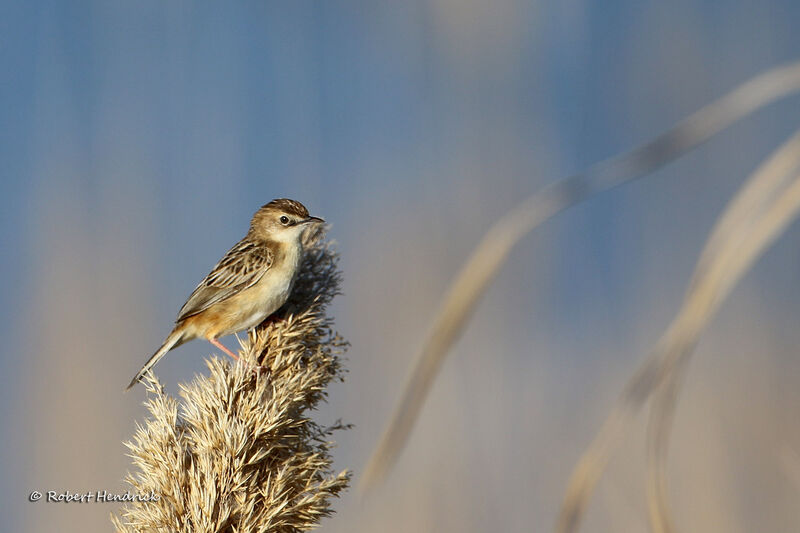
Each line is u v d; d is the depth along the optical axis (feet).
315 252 25.21
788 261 56.08
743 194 11.80
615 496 36.19
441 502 41.22
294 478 17.15
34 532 44.42
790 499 40.27
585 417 47.62
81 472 44.98
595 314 59.36
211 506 16.25
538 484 42.86
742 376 46.91
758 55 76.74
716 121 13.82
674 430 44.57
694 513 41.27
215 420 17.19
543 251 60.90
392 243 56.29
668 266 62.75
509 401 48.32
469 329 52.54
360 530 40.70
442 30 69.77
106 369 48.32
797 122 69.77
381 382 48.19
